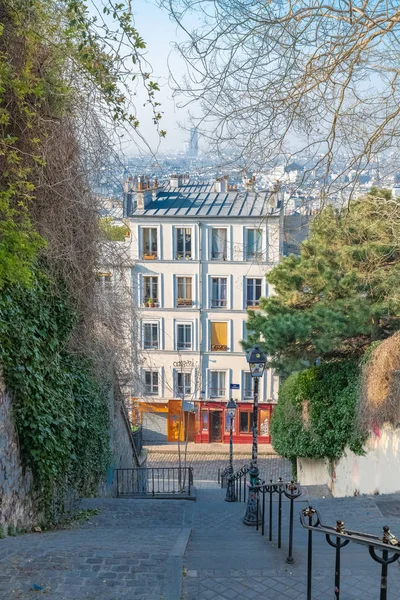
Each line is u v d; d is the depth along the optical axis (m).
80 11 6.16
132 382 18.34
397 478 10.73
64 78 7.67
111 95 6.84
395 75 6.28
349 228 13.16
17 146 7.59
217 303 29.94
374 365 11.66
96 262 10.26
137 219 29.31
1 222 6.23
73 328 9.88
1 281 6.35
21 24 6.75
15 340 7.64
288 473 26.67
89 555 5.85
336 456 14.57
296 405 16.05
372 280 13.48
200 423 31.03
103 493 13.46
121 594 5.03
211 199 31.19
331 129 6.29
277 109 6.29
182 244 29.48
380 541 4.02
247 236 28.94
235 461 28.62
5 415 7.34
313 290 14.79
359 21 5.68
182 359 30.39
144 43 6.32
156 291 29.97
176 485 23.12
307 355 14.86
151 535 7.95
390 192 12.12
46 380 8.77
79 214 8.91
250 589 5.44
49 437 8.16
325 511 9.30
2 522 7.11
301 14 5.85
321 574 5.76
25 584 5.17
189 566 6.01
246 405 30.53
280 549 6.77
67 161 8.24
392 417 10.96
